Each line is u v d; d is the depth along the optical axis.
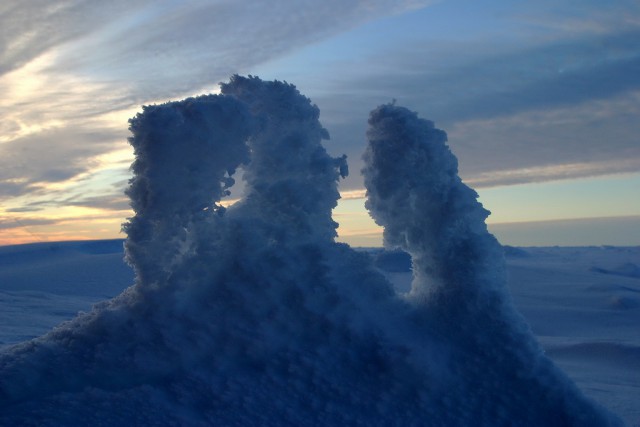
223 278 3.63
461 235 3.68
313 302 3.55
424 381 3.34
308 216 3.79
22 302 13.27
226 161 3.62
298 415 3.29
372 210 3.86
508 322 3.46
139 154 3.62
